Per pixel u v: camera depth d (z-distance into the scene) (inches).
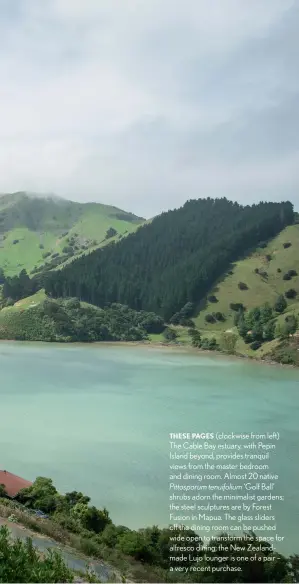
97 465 1899.6
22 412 2679.6
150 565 951.6
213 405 3038.9
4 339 6752.0
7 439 2183.8
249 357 5570.9
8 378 3710.6
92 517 1192.2
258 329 6146.7
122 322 7465.6
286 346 5413.4
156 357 5467.5
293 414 2851.9
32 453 2011.6
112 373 4183.1
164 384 3737.7
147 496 1617.9
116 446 2142.0
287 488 1713.8
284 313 6776.6
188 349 6353.3
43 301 7568.9
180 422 2588.6
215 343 6279.5
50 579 538.6
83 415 2664.9
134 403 3021.7
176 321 7726.4
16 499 1309.1
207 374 4330.7
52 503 1261.1
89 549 927.0
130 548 983.0
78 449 2086.6
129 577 846.5
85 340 6865.2
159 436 2314.2
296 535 1379.2
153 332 7534.5
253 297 7810.0
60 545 927.7
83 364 4675.2
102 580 775.1
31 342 6579.7
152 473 1828.2
